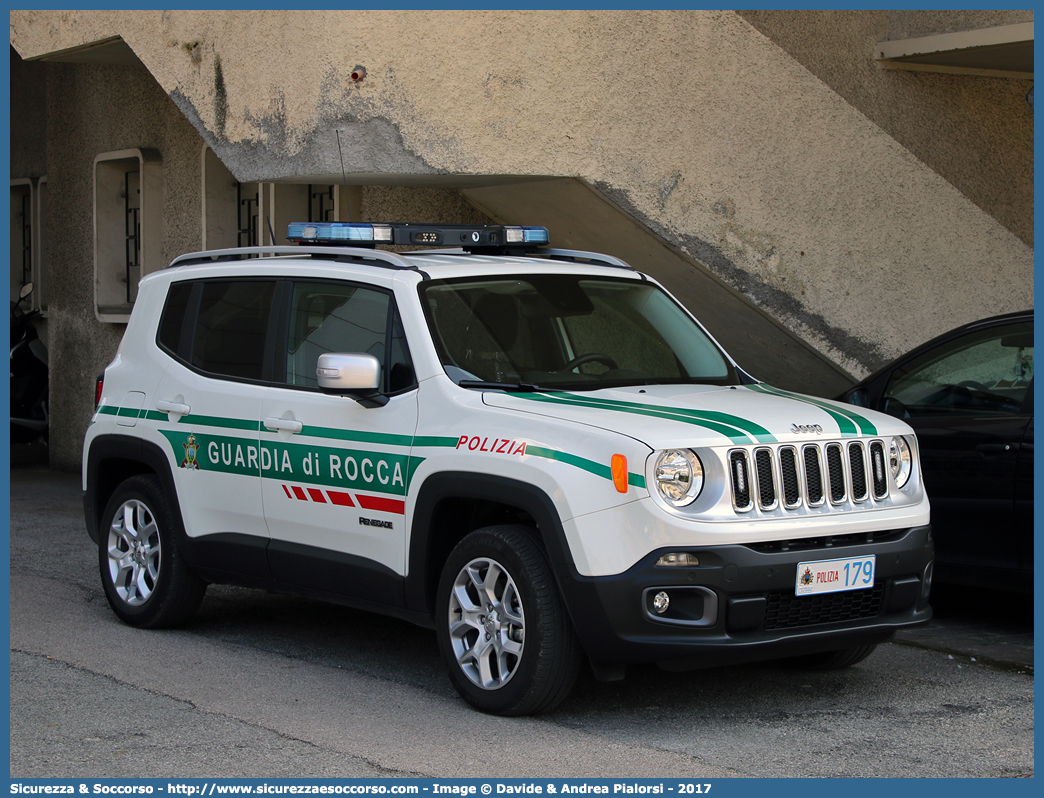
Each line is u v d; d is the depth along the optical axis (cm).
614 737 490
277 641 655
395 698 545
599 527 477
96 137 1322
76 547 922
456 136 787
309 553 592
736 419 505
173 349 687
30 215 1644
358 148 792
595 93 821
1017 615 729
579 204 870
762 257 882
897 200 935
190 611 672
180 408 660
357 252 614
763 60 878
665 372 605
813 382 975
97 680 570
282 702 536
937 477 675
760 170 880
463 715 518
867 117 930
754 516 486
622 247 916
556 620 495
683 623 473
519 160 803
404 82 780
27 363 1470
